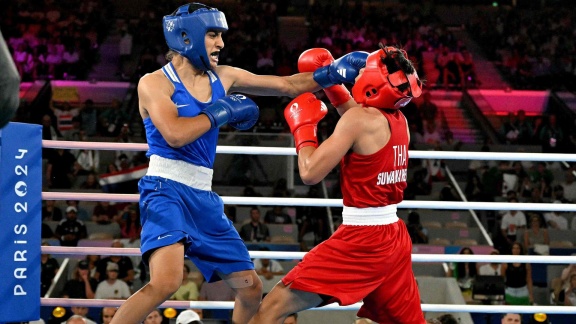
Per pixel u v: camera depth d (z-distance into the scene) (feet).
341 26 61.72
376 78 10.13
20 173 12.21
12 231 12.14
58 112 45.29
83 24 58.54
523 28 65.05
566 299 25.91
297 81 11.30
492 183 39.22
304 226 33.30
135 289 27.30
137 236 31.35
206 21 10.12
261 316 10.34
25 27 58.23
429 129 47.47
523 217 34.50
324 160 9.98
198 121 9.78
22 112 44.09
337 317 22.93
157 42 57.62
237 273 10.64
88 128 44.80
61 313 17.15
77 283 24.44
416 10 67.97
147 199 10.21
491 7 69.87
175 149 10.25
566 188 39.45
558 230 33.76
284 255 12.85
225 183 39.17
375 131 10.16
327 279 10.21
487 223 36.27
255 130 43.04
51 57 53.88
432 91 53.98
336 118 45.14
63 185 36.73
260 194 36.99
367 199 10.34
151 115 9.88
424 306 13.24
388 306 10.56
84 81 51.65
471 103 51.90
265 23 60.85
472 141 49.21
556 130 46.52
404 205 12.98
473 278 26.63
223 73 10.97
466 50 60.39
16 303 12.14
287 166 39.17
